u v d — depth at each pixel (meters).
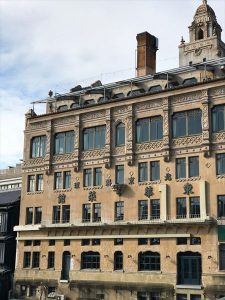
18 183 70.25
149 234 45.97
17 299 52.66
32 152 57.19
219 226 42.44
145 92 51.62
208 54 62.03
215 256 42.16
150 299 44.75
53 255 52.28
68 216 52.12
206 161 44.38
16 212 58.97
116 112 50.84
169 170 46.25
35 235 53.94
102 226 48.47
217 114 44.81
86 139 52.91
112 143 50.47
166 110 47.38
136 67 58.69
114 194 49.06
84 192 51.31
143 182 47.50
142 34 58.81
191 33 65.00
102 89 55.31
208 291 41.62
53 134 55.53
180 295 43.19
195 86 46.06
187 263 43.88
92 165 51.50
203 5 65.12
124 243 47.34
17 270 54.22
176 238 44.50
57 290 50.59
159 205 46.19
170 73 50.81
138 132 49.22
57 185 53.97
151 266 45.59
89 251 49.53
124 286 46.16
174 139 46.62
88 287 48.41
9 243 57.19
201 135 45.12
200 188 44.06
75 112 53.84
